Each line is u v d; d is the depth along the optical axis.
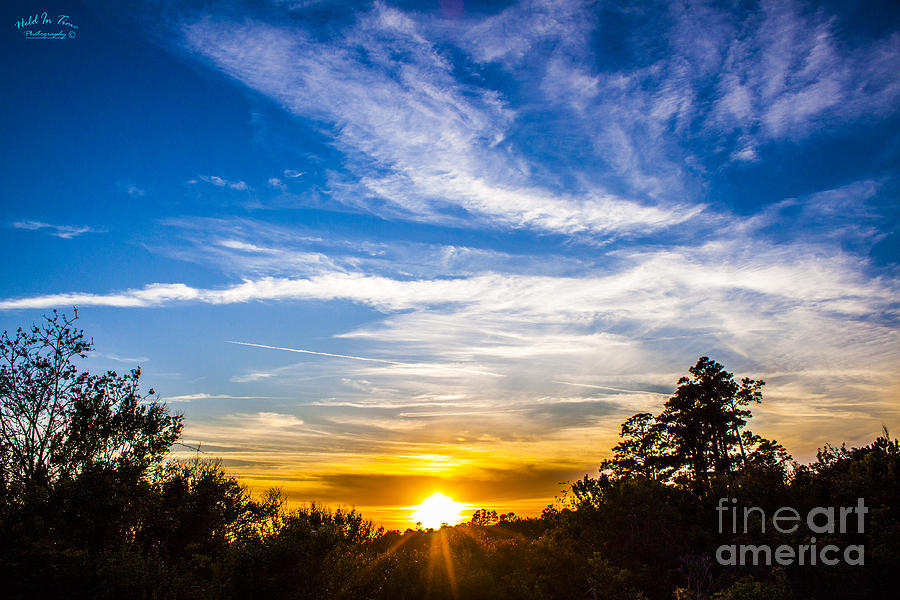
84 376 18.75
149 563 14.16
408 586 17.77
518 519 25.45
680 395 39.69
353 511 23.36
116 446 18.59
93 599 12.61
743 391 38.62
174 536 19.89
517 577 17.41
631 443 40.06
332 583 15.66
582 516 19.50
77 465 17.72
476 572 18.17
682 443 38.66
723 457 37.47
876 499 15.40
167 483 20.30
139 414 19.02
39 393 17.94
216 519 21.02
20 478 16.78
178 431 19.80
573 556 17.28
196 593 14.07
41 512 15.91
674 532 17.58
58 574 12.77
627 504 18.72
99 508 16.89
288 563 15.12
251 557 15.12
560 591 16.30
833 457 19.22
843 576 13.58
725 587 14.19
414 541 24.30
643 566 16.05
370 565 18.03
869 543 14.05
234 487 22.44
